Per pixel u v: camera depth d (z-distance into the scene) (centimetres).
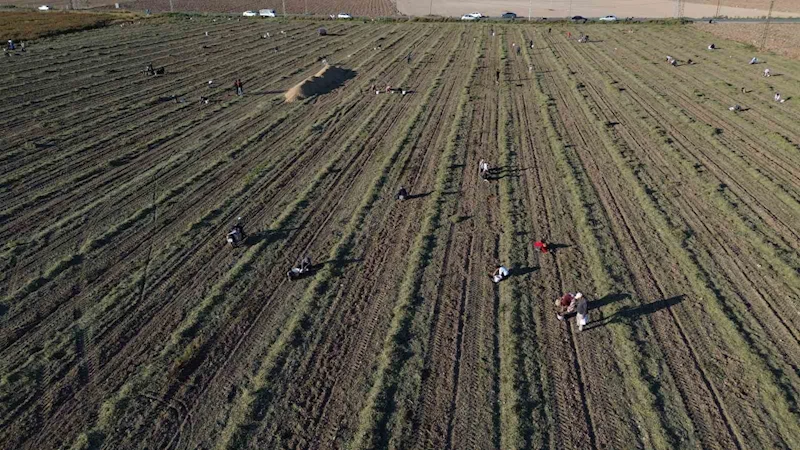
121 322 1744
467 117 3672
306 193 2603
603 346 1602
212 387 1484
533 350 1587
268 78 4962
